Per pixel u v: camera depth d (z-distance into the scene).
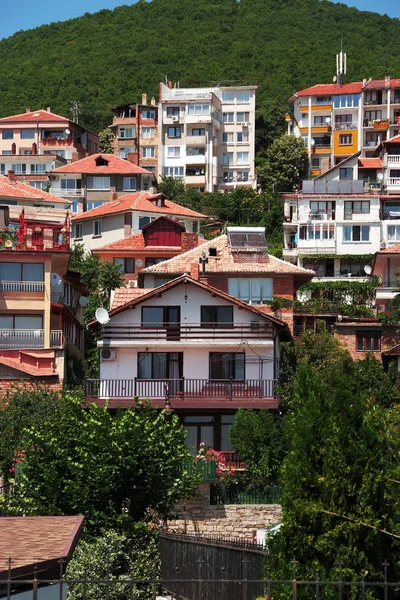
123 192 146.88
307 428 31.98
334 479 30.88
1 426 58.69
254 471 56.84
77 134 184.38
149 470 46.53
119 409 50.69
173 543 41.16
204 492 53.72
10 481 47.94
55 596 25.91
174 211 130.12
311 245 126.12
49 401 62.44
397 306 90.12
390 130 185.25
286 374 71.50
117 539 42.12
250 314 67.69
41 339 75.44
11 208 99.44
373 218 126.12
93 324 67.25
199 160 176.38
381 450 31.39
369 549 30.19
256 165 189.38
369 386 69.06
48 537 27.78
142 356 66.94
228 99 185.00
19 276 77.25
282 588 30.61
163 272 83.94
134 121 181.00
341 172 147.88
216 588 37.91
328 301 99.56
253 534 53.16
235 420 60.06
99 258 111.75
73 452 47.03
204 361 67.00
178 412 64.44
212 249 85.50
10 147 178.00
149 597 40.25
